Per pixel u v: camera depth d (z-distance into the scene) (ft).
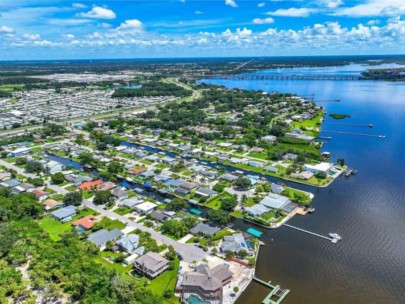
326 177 584.40
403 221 438.40
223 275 321.93
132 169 627.87
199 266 335.06
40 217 456.04
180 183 560.61
